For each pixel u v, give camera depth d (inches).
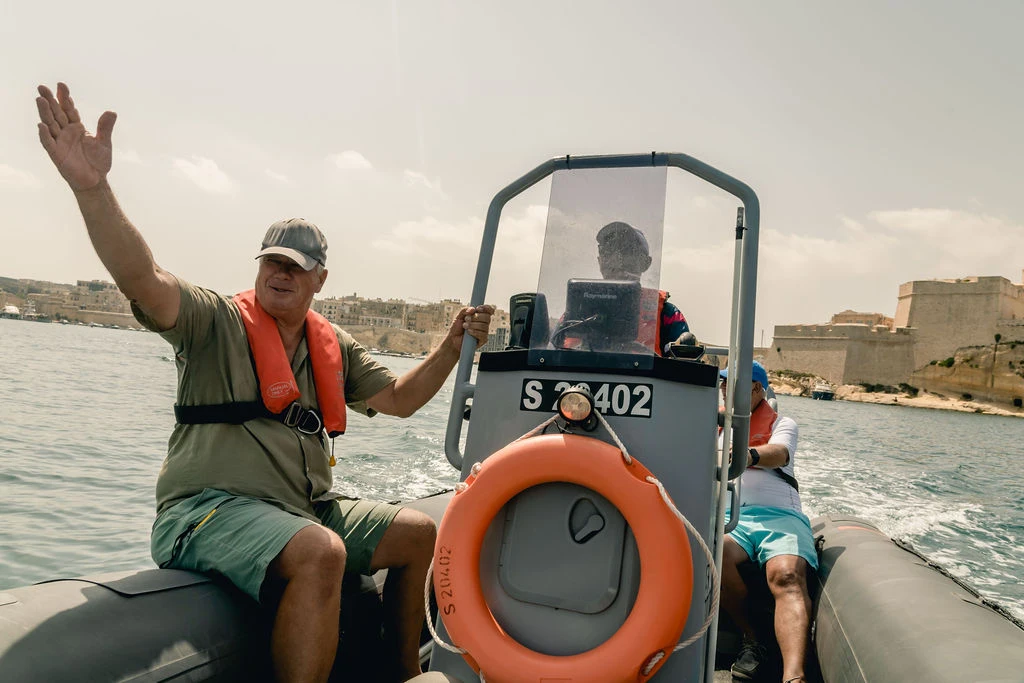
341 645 90.0
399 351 6771.7
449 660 73.5
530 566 69.3
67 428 431.8
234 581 76.0
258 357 87.0
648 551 64.6
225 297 88.7
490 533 71.4
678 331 87.8
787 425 141.9
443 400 783.7
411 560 91.8
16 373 880.9
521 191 89.5
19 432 402.0
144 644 66.2
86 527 219.3
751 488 135.3
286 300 89.9
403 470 322.0
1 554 189.2
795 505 132.0
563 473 67.7
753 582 131.3
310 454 90.7
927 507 371.2
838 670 100.2
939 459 709.9
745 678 117.9
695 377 73.1
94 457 339.9
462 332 96.5
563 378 75.7
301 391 92.5
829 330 3831.2
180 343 83.4
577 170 83.4
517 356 78.1
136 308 78.4
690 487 71.0
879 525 316.8
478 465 71.0
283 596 73.3
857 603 105.2
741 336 76.9
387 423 522.3
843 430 1146.0
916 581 104.7
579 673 62.7
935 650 82.7
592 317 77.1
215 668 70.6
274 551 73.7
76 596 67.8
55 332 3563.0
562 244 80.8
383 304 7509.8
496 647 65.2
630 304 76.5
